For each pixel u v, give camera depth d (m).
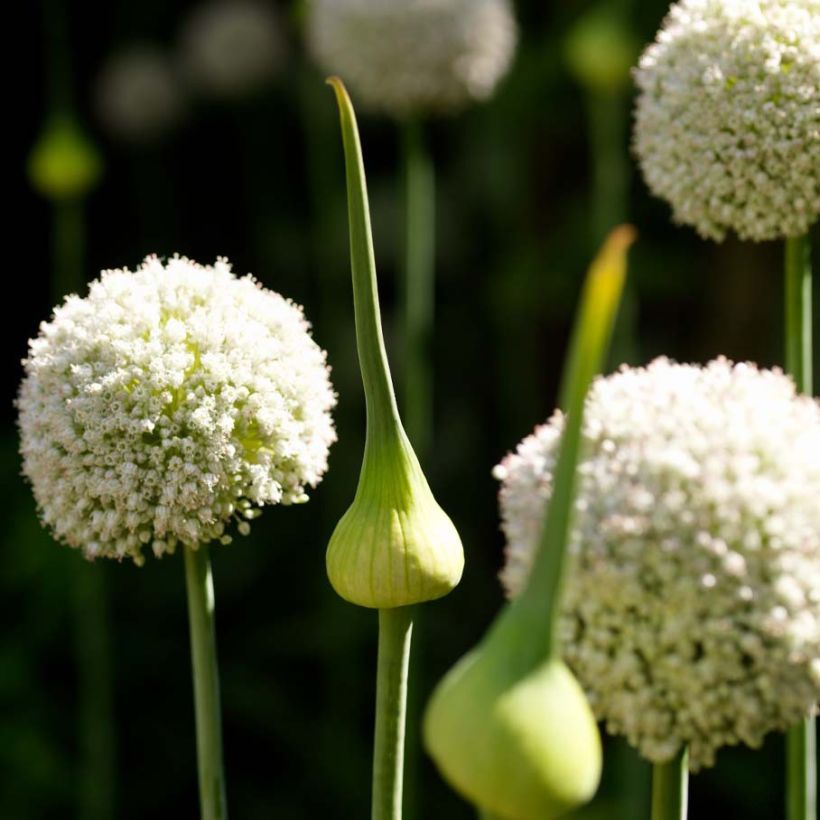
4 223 2.78
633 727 0.84
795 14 1.00
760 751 2.02
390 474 0.87
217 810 0.94
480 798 0.78
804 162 0.99
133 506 0.92
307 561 2.48
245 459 0.93
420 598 0.87
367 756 2.17
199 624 0.94
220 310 0.93
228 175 2.95
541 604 0.78
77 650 2.20
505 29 1.69
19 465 2.45
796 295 1.03
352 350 2.51
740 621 0.83
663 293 2.56
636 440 0.85
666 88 1.02
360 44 1.61
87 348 0.93
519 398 2.61
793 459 0.84
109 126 2.71
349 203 0.85
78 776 2.08
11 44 2.77
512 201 2.72
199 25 2.71
